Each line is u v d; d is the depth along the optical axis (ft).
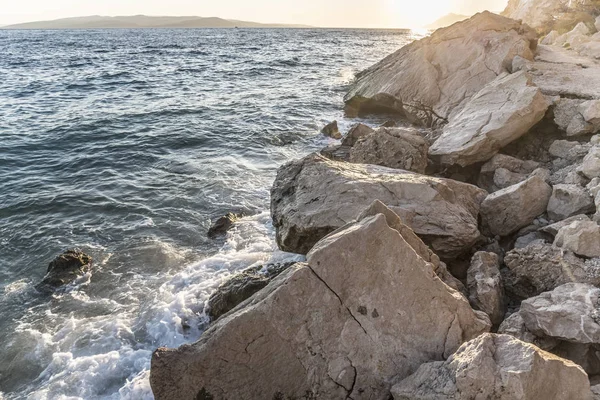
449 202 24.86
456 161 35.24
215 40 331.57
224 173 44.52
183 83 103.71
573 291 17.17
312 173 27.32
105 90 93.81
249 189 40.50
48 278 26.78
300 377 14.98
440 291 16.03
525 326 17.02
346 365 14.97
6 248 30.89
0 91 90.89
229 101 80.53
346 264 15.92
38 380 19.70
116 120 65.41
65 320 23.44
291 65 142.61
